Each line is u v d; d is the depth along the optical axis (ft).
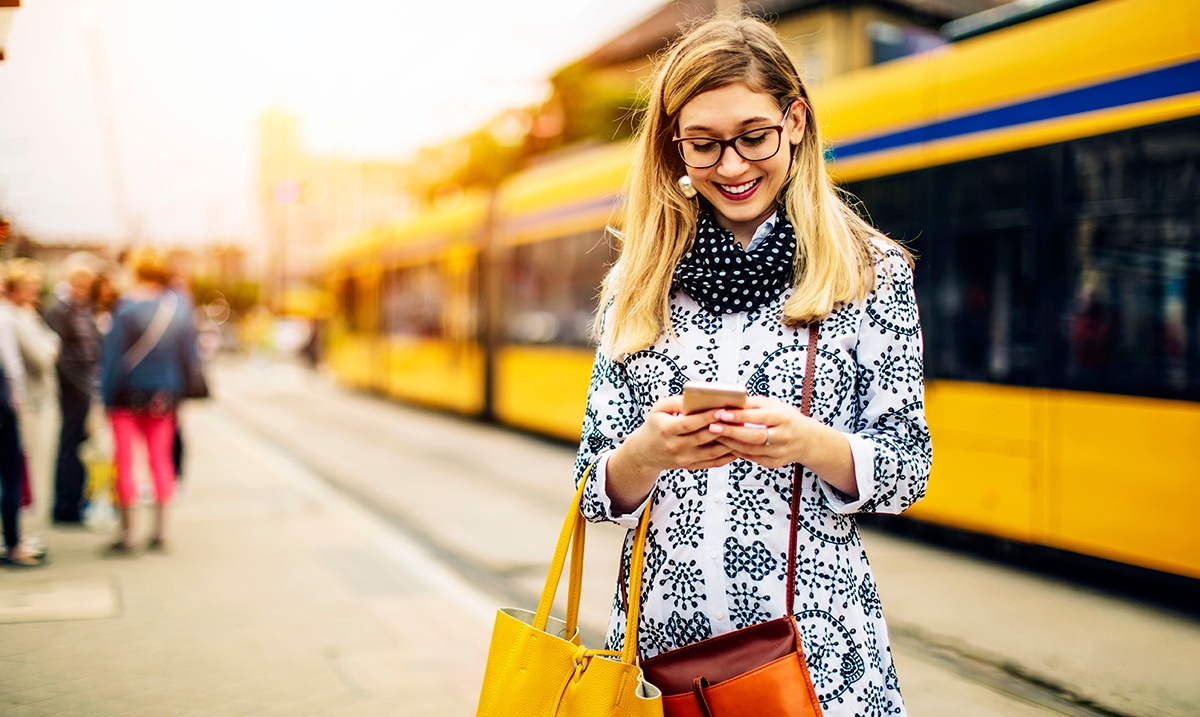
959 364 17.87
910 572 16.99
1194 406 13.93
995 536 17.17
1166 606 14.96
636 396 4.79
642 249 4.77
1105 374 15.23
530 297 36.04
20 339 19.85
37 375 20.38
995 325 17.19
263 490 25.58
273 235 194.08
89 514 20.72
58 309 20.56
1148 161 14.74
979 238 17.57
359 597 15.38
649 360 4.68
